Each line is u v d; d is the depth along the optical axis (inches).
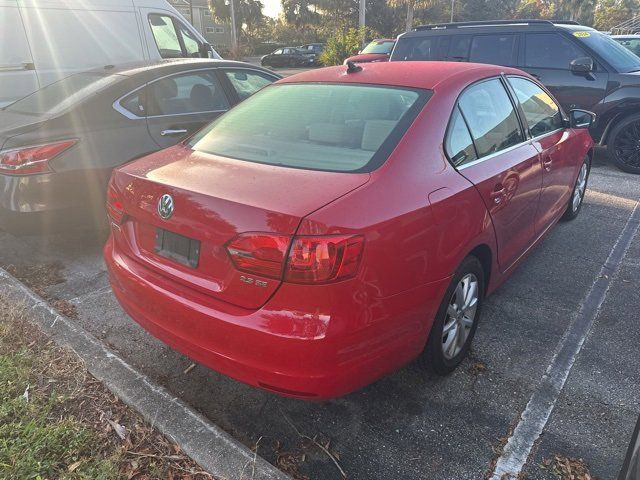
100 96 173.8
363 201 84.7
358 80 121.4
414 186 94.0
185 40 332.2
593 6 2383.1
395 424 101.5
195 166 101.1
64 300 146.6
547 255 178.2
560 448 95.1
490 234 115.3
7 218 156.8
